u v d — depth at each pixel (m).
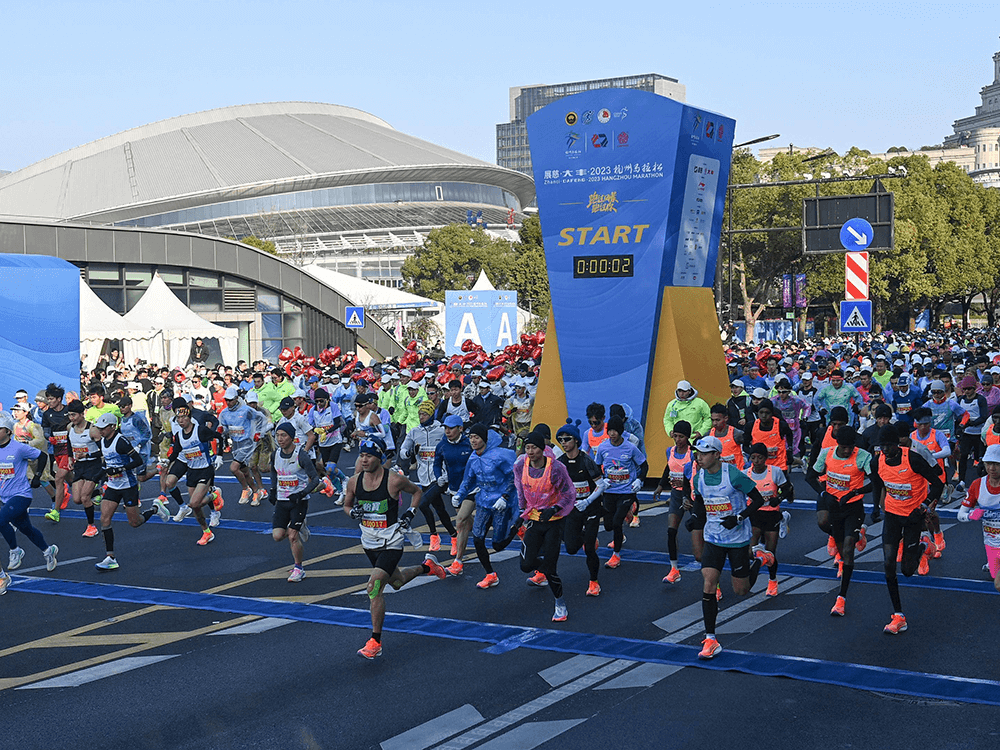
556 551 10.14
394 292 60.53
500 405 19.56
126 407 16.05
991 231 89.12
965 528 14.80
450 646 9.30
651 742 6.91
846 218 37.66
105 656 9.16
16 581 12.28
